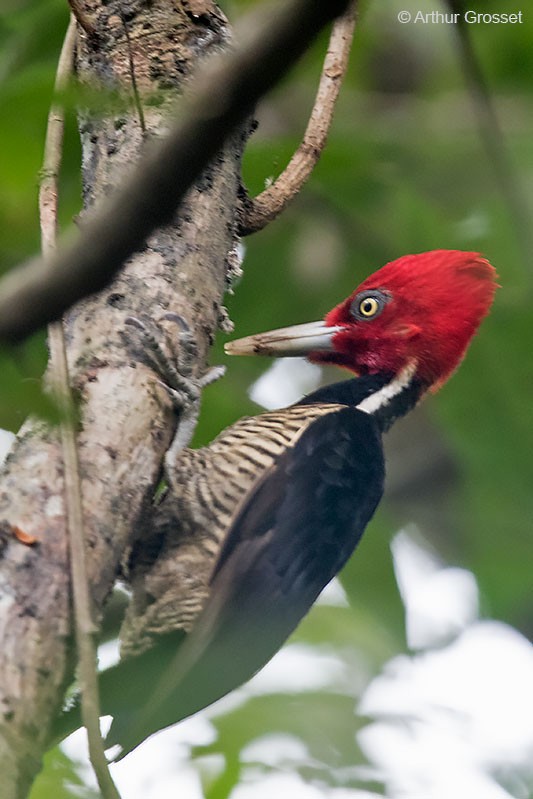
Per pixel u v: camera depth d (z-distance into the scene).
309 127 8.95
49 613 5.77
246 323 13.50
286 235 13.64
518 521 12.93
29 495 6.07
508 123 12.16
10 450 6.30
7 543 5.91
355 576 11.71
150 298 7.24
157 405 6.95
